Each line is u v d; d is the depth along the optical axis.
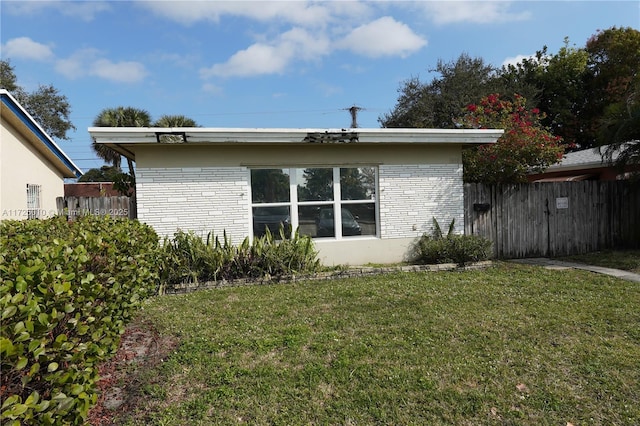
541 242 10.08
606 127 10.47
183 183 8.27
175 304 5.95
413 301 5.76
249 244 8.03
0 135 9.15
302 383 3.39
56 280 2.17
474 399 3.14
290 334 4.49
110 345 2.94
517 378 3.47
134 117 18.36
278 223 8.74
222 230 8.44
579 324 4.75
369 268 8.04
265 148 8.59
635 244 10.60
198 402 3.11
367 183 9.20
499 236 9.86
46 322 1.88
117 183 11.66
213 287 7.07
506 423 2.87
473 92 20.69
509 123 11.03
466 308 5.40
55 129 27.62
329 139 8.43
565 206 10.23
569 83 23.56
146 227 5.89
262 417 2.93
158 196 8.19
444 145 9.42
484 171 10.89
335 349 4.07
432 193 9.40
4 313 1.64
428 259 8.96
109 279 3.04
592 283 6.81
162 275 6.81
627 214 10.60
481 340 4.28
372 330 4.62
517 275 7.53
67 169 13.36
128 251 4.11
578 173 15.02
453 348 4.08
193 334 4.56
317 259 8.43
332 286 6.86
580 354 3.93
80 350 2.16
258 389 3.31
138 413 2.99
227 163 8.43
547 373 3.55
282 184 8.77
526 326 4.69
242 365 3.74
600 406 3.07
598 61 23.83
